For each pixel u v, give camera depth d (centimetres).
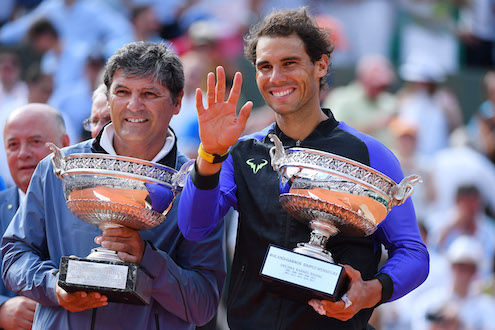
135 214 1007
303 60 1034
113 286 984
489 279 2498
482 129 3027
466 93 3128
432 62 3112
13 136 1330
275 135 1012
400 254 1042
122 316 1077
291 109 1040
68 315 1080
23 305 1233
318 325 1037
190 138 2367
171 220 1114
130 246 1030
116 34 2847
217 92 966
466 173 2905
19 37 2784
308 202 978
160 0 2961
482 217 2761
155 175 1004
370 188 973
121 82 1043
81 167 997
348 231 1008
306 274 966
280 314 1041
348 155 1053
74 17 2814
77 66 2689
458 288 2384
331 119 1084
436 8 3250
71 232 1091
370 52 3117
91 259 995
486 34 3328
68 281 992
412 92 3036
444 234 2698
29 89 2664
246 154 1091
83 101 2630
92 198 996
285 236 1041
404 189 994
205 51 2631
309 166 979
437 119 3002
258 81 1052
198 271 1120
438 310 2341
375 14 3103
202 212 1012
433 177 2900
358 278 974
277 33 1034
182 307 1086
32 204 1112
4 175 2359
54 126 1351
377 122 2778
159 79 1050
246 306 1064
